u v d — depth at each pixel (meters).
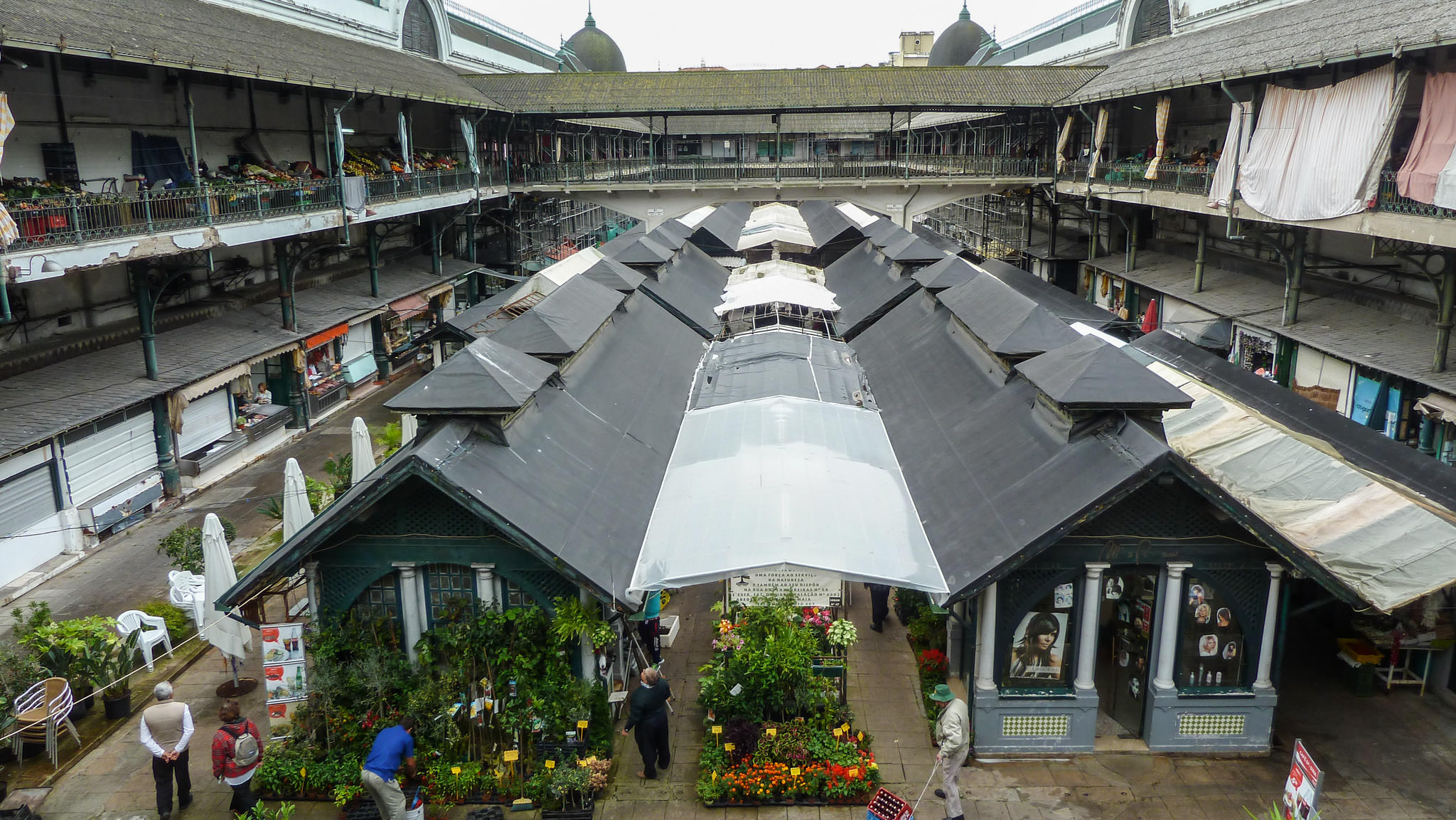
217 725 12.98
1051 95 40.97
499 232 43.19
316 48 30.19
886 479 13.77
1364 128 19.27
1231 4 34.47
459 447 11.69
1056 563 11.29
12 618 16.12
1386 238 18.73
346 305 29.58
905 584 11.02
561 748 11.45
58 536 18.39
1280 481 13.63
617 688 12.92
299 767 11.41
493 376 12.21
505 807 11.15
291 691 11.96
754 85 42.62
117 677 13.38
